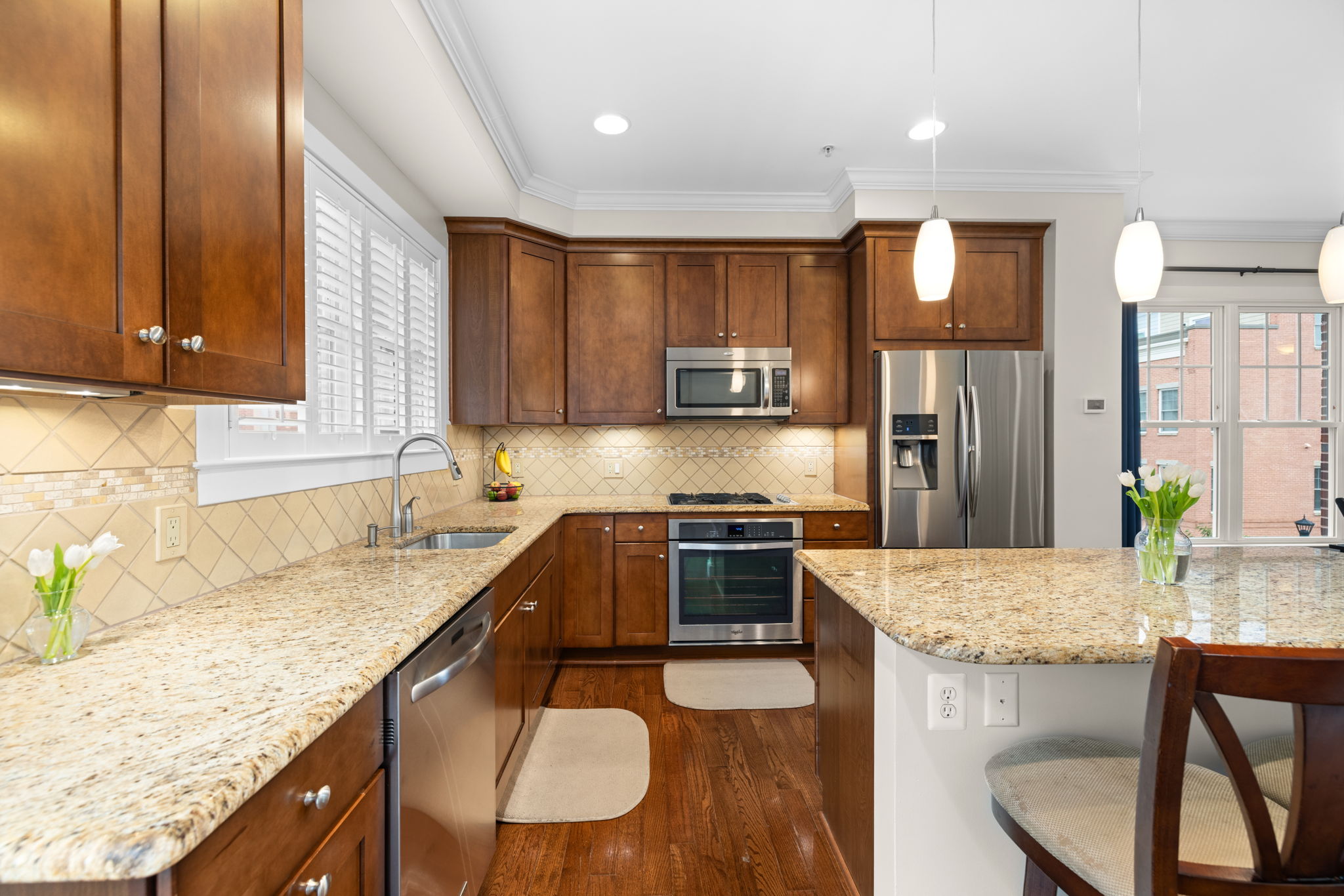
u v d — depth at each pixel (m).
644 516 3.37
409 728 1.11
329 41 1.81
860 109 2.66
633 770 2.24
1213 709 0.72
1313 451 4.29
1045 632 1.12
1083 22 2.11
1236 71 2.40
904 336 3.40
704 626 3.37
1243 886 0.74
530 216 3.39
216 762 0.67
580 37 2.17
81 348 0.76
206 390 0.98
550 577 2.91
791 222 3.64
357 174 2.22
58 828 0.55
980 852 1.27
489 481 3.90
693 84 2.47
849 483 3.72
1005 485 3.31
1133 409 4.00
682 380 3.60
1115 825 0.98
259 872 0.70
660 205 3.57
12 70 0.68
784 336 3.67
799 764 2.29
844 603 1.66
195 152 0.96
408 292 2.70
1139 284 1.71
